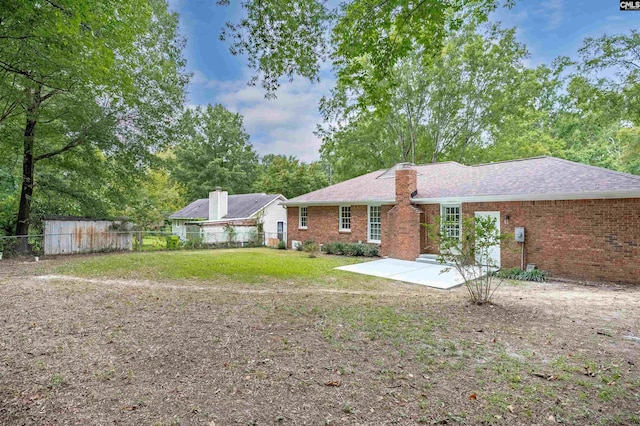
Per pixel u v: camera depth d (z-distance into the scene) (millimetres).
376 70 7047
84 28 6492
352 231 17047
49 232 14852
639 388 3166
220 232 20672
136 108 15422
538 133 29078
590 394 3059
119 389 3119
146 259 13430
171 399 2949
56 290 7430
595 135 28812
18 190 16688
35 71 7949
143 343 4293
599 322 5285
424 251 14102
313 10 6879
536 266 10875
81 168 16516
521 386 3201
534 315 5691
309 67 7734
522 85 23688
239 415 2707
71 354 3910
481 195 12039
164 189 29469
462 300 6945
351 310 6000
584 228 9969
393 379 3332
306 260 14164
